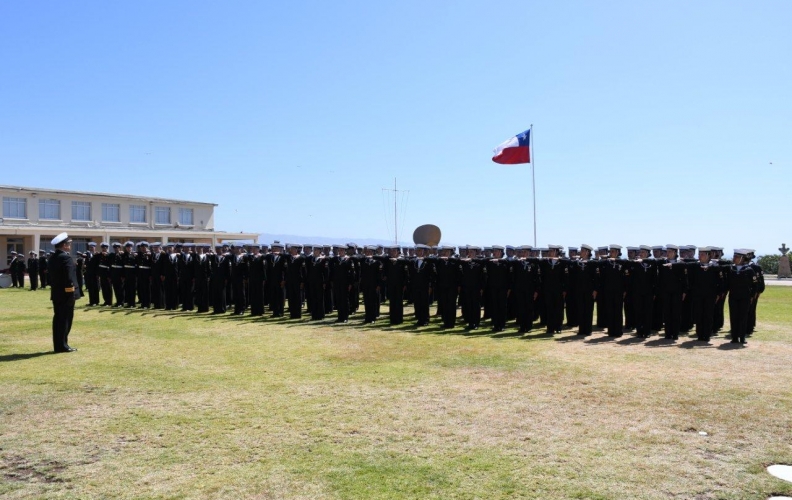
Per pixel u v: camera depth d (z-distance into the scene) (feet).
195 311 61.93
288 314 58.80
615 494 16.84
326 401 26.21
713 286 42.70
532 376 31.14
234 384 29.37
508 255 53.42
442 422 23.30
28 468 18.71
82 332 46.96
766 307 67.05
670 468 18.74
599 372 32.14
